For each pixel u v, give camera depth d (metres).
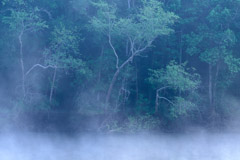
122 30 50.72
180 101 51.22
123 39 54.06
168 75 51.44
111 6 50.94
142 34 50.53
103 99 55.22
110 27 51.12
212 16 53.16
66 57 54.62
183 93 55.12
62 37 51.78
